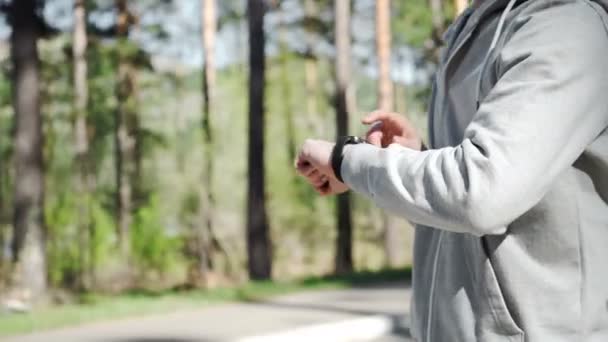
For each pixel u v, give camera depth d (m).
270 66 30.23
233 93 38.22
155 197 19.17
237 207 39.09
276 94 34.56
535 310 1.23
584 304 1.21
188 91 35.12
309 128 35.62
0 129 25.11
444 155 1.20
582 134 1.17
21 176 13.36
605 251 1.23
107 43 22.19
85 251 17.11
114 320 10.66
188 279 21.38
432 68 26.28
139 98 28.05
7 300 12.87
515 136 1.13
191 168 33.84
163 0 27.22
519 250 1.24
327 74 36.56
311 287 15.14
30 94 13.43
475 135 1.17
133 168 28.41
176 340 9.06
